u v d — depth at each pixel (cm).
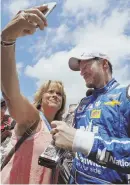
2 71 96
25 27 88
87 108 136
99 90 136
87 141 99
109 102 125
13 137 133
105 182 119
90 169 124
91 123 126
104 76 138
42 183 123
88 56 139
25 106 119
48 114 154
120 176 119
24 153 127
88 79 140
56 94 151
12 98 107
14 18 91
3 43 93
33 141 128
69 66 149
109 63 141
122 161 99
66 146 100
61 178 126
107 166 100
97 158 99
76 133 101
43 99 153
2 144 137
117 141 102
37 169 124
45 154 114
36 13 88
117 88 129
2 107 131
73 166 129
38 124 132
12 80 99
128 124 117
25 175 124
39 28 88
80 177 126
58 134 102
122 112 119
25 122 127
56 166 116
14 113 115
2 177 127
